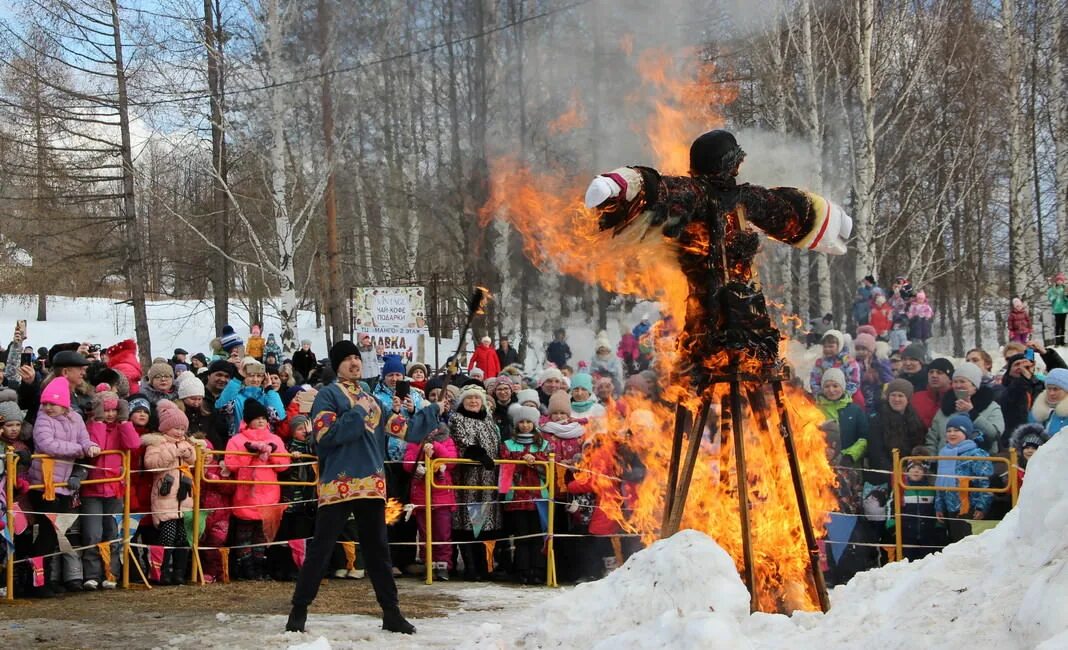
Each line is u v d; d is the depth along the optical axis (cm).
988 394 1041
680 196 489
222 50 2514
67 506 867
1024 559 389
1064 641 303
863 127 2431
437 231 2853
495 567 1053
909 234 3159
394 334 1717
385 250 3162
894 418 1008
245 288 3597
